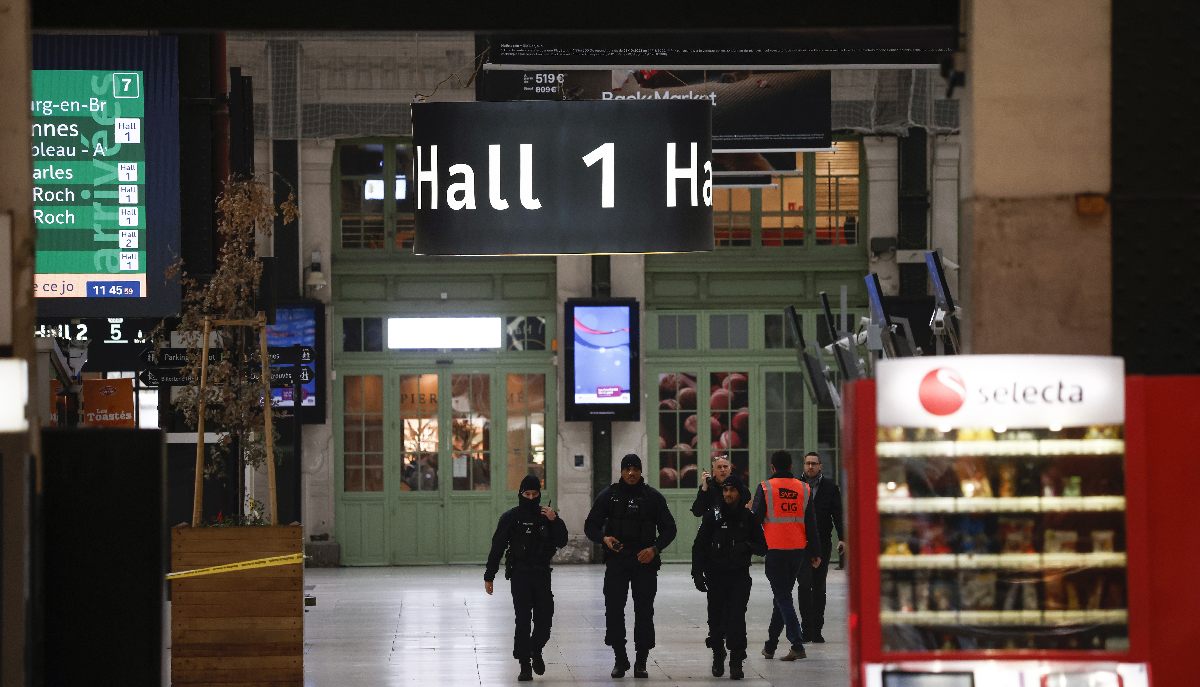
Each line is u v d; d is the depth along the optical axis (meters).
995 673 24.91
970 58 28.50
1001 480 25.12
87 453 29.23
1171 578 25.34
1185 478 25.30
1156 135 28.33
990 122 28.33
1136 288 28.31
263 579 40.53
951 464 25.11
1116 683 24.95
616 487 44.09
